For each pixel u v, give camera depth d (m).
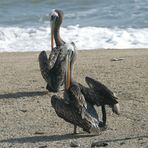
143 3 30.67
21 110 15.06
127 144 12.47
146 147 12.28
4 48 23.39
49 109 15.14
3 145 12.59
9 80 17.92
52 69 16.17
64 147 12.34
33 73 18.72
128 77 17.84
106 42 24.00
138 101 15.59
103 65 19.47
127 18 27.95
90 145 12.43
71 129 13.61
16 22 28.00
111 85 17.00
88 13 29.47
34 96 16.27
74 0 31.62
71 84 12.95
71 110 12.64
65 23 27.33
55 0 31.98
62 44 16.77
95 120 12.80
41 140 12.87
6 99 16.02
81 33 25.38
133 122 14.02
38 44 23.84
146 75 18.05
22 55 21.92
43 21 28.05
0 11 30.27
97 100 12.80
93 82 12.84
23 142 12.76
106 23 27.12
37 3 31.80
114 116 14.45
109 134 13.16
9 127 13.84
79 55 21.47
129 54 21.45
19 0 31.95
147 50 22.39
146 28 26.09
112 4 30.89
